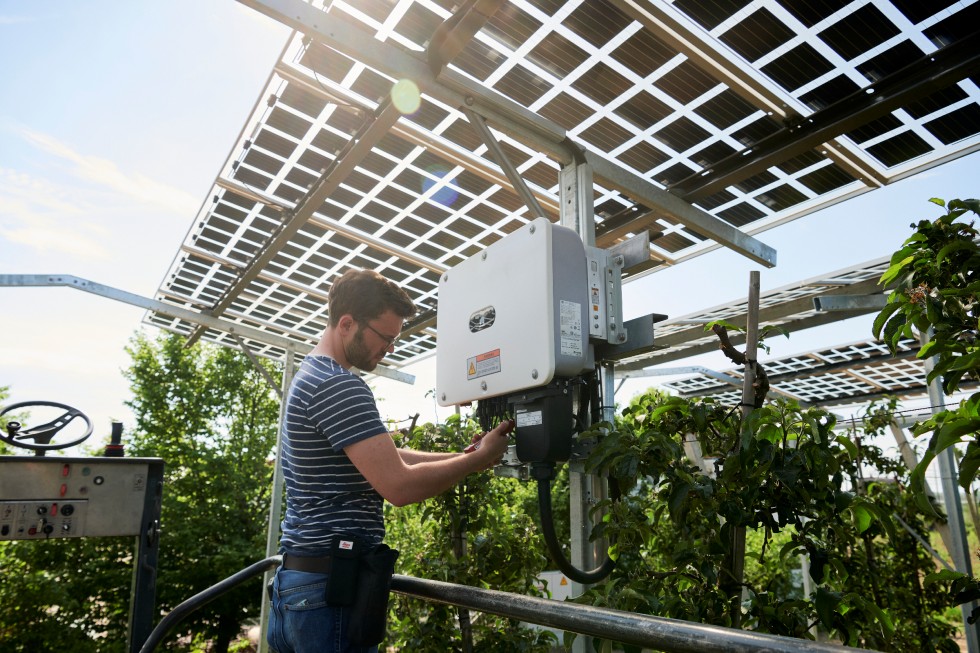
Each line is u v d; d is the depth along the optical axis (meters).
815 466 2.12
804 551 2.29
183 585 16.53
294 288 7.96
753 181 4.45
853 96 3.32
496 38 3.62
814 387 10.64
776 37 3.18
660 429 2.37
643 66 3.63
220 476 17.98
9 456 3.10
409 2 3.43
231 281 7.75
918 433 1.66
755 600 2.21
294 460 1.51
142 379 18.56
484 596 1.45
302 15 2.83
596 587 2.27
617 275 2.15
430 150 4.48
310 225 6.30
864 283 5.47
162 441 18.12
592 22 3.40
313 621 1.38
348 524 1.45
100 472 3.27
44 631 13.18
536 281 1.90
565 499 7.58
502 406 2.12
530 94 4.01
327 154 4.85
